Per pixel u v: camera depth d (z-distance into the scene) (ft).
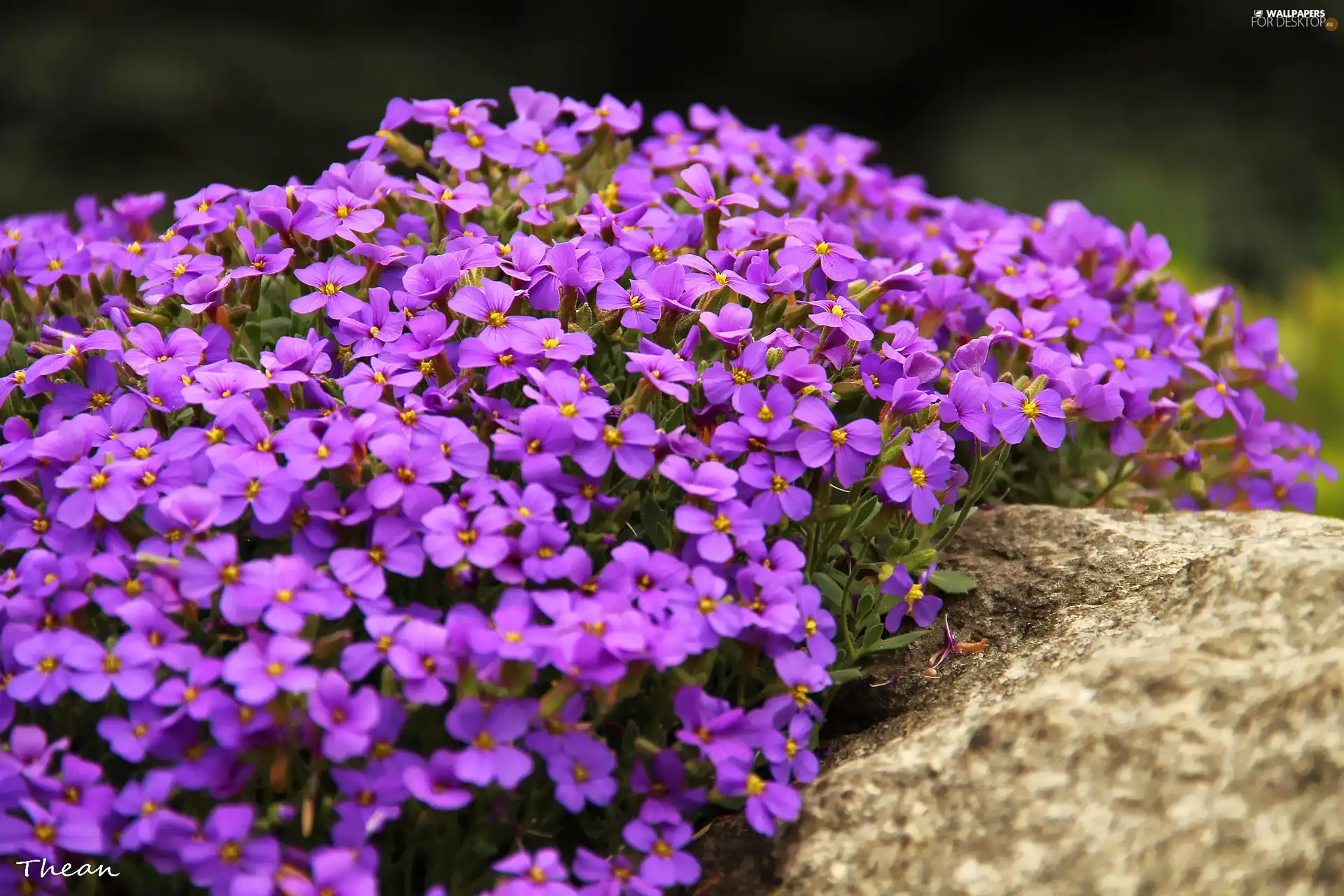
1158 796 1.84
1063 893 1.82
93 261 2.11
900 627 2.05
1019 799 1.86
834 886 1.86
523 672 1.83
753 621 1.86
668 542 1.93
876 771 1.90
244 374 1.93
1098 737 1.86
